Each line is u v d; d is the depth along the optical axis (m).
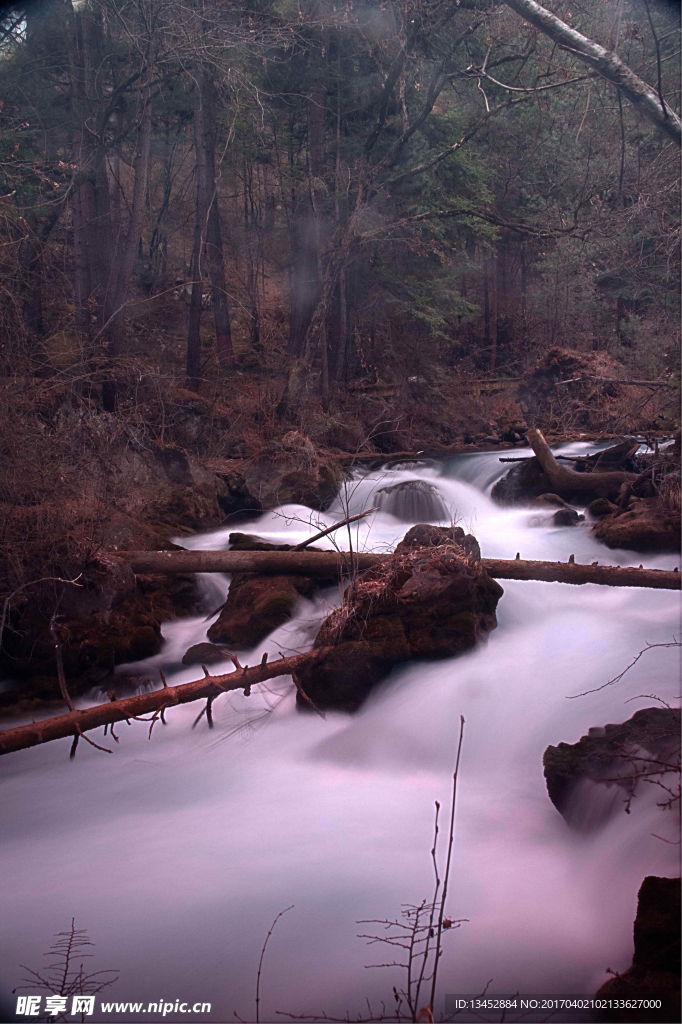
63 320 11.48
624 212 12.35
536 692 5.75
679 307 15.27
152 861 4.29
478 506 13.01
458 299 19.58
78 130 12.99
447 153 16.47
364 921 3.64
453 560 6.43
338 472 13.65
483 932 3.52
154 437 11.30
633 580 7.33
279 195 20.34
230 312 22.92
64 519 7.38
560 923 3.58
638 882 3.60
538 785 4.86
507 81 16.20
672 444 11.00
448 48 16.42
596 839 4.05
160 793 5.13
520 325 21.48
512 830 4.43
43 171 11.94
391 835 4.46
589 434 16.36
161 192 20.28
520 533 10.77
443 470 15.07
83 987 3.29
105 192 14.63
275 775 5.35
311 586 7.98
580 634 6.93
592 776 4.24
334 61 17.11
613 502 11.92
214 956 3.48
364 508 12.70
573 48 5.32
